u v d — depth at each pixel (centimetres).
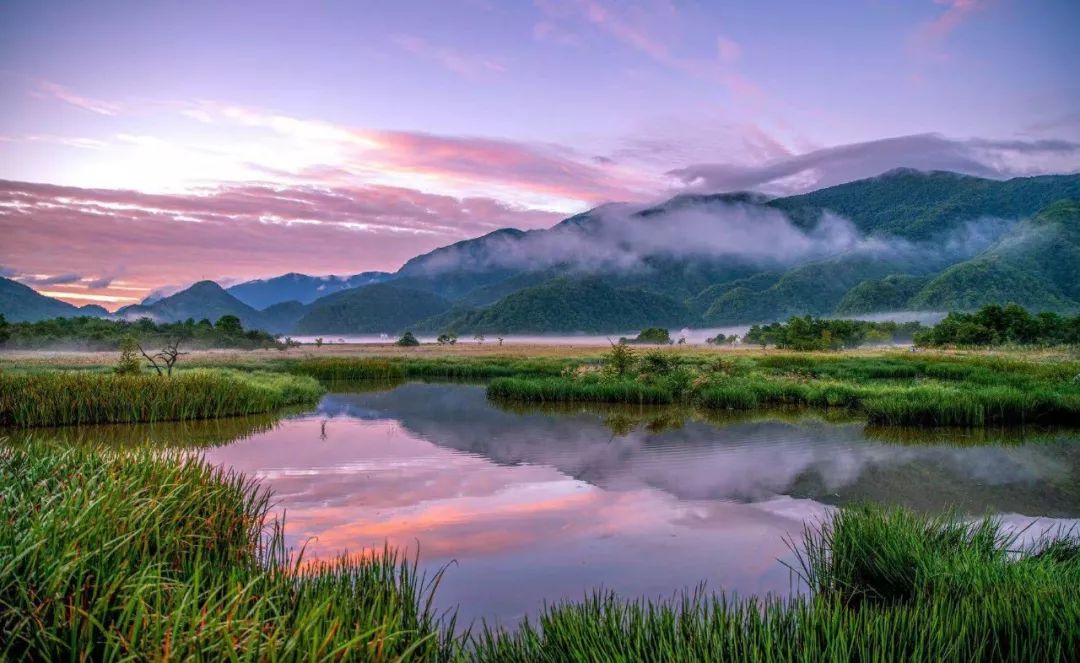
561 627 477
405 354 7394
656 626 478
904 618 467
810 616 479
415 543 872
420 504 1081
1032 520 966
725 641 454
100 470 721
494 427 2047
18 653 373
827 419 2203
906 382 3075
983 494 1131
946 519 823
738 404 2503
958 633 461
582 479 1270
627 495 1138
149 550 579
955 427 1961
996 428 1941
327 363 4538
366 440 1775
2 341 7506
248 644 367
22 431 1881
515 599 681
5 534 459
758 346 9794
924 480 1247
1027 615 465
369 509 1048
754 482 1237
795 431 1917
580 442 1728
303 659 365
